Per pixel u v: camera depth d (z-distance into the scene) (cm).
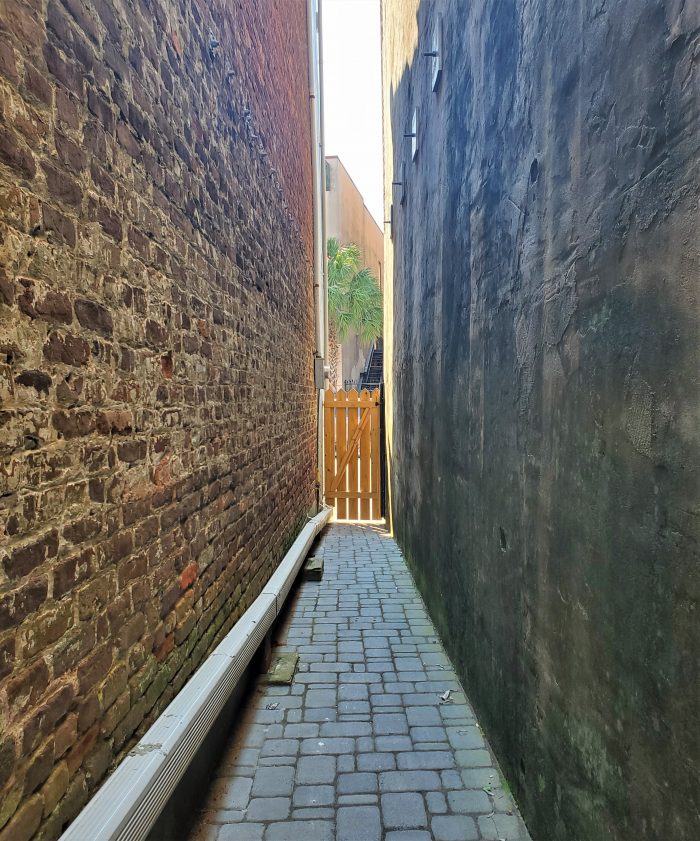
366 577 507
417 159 445
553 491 155
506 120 198
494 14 212
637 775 108
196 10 219
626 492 113
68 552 122
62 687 119
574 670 141
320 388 727
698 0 88
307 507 616
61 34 121
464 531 280
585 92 132
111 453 143
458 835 189
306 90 659
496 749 226
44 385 113
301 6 598
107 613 140
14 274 103
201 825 195
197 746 174
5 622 99
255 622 268
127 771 139
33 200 110
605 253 122
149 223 170
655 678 102
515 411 191
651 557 103
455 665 308
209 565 231
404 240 545
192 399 210
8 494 101
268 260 380
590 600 131
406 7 497
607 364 121
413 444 496
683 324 92
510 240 195
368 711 271
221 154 256
